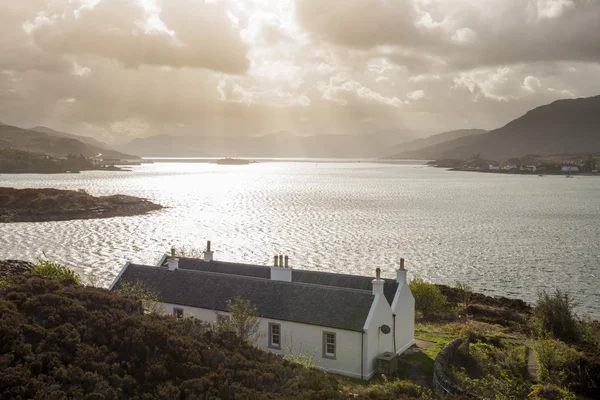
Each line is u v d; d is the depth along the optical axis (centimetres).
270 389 2484
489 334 4588
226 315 3891
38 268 4925
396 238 11825
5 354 2253
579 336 4575
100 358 2461
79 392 2108
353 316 3556
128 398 2233
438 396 2773
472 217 15775
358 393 2917
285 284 3978
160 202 19788
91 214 15238
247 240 11369
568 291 7588
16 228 12850
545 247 10900
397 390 2902
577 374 3209
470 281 8156
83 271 8262
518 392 2884
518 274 8625
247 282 4109
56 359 2311
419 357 3922
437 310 5616
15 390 2017
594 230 13212
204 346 2780
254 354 2911
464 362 3453
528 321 5225
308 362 3259
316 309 3694
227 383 2378
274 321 3759
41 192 16362
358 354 3472
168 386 2308
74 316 2789
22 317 2622
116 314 2925
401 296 4044
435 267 9075
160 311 3744
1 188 16475
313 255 9844
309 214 16188
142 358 2545
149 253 9775
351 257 9725
